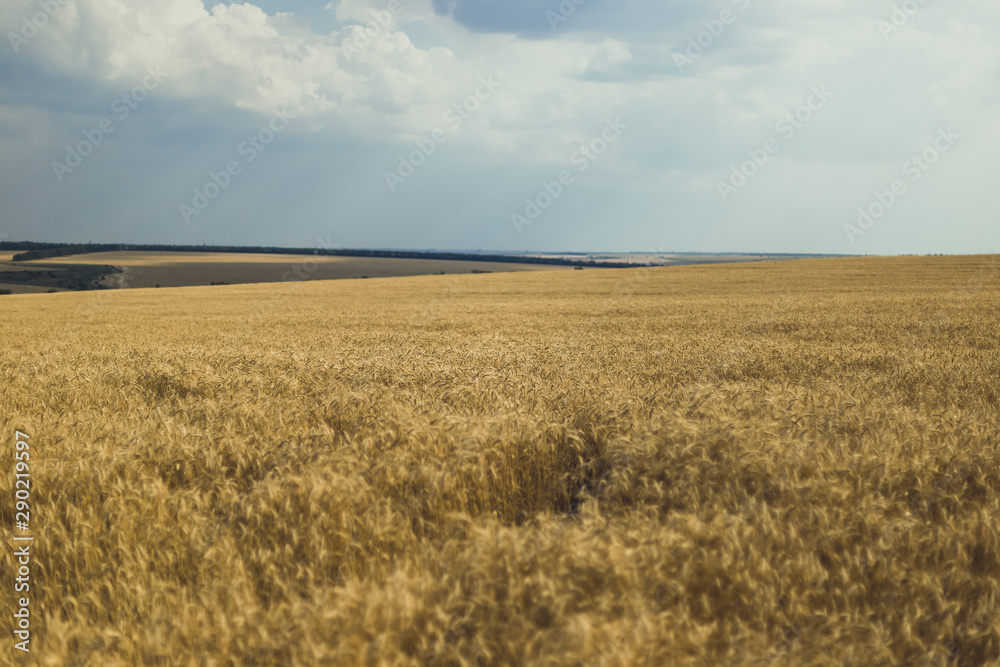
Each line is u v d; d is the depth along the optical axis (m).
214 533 3.86
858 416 6.21
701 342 16.38
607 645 2.41
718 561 3.18
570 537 3.26
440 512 4.30
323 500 4.07
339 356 12.54
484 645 2.55
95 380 9.88
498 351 13.32
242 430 6.08
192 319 30.75
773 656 2.60
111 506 4.19
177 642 2.78
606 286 51.97
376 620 2.69
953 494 4.25
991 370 10.43
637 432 5.28
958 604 2.99
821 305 29.25
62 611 3.59
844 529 3.64
